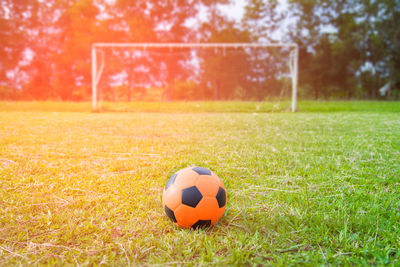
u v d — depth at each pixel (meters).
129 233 1.54
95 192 2.11
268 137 4.76
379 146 3.88
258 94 14.31
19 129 5.64
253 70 14.52
